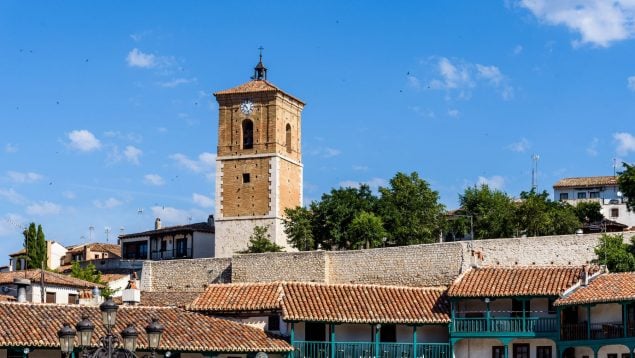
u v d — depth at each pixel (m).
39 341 67.88
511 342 80.06
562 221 124.75
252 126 133.38
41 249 139.62
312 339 77.19
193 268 105.88
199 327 73.88
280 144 132.50
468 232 126.00
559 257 91.94
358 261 98.50
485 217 124.75
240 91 133.38
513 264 92.94
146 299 97.50
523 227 123.12
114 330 71.19
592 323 76.75
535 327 78.38
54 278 100.12
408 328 79.88
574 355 79.12
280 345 74.06
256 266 101.94
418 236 122.38
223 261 104.88
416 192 124.62
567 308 78.50
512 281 79.56
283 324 76.81
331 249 123.56
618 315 76.12
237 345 72.25
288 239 125.44
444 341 80.69
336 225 122.31
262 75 136.12
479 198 128.12
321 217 123.69
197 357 73.06
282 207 131.50
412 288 81.69
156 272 107.44
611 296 74.31
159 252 141.50
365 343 76.88
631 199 106.25
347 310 76.94
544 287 78.19
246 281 102.12
